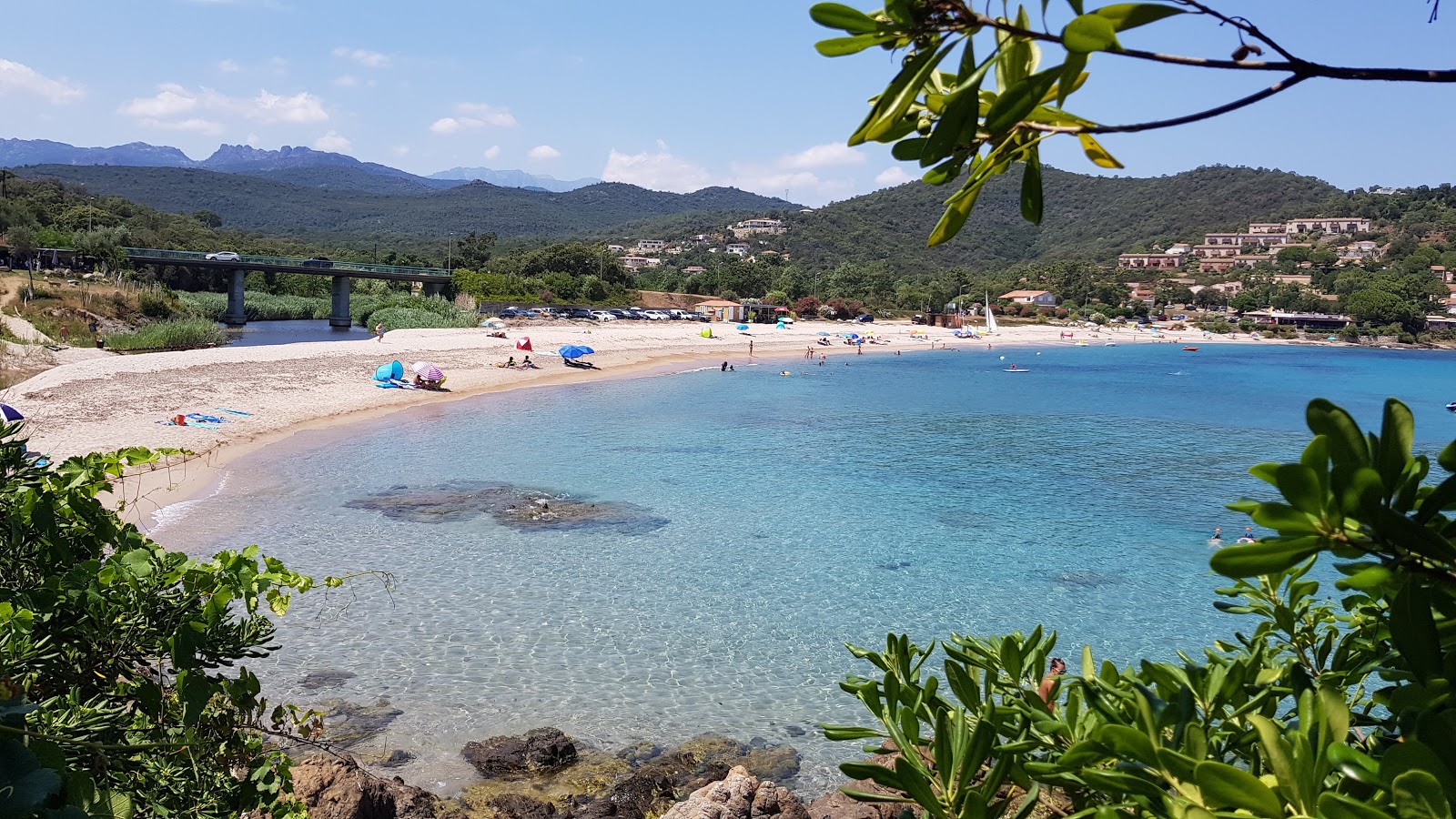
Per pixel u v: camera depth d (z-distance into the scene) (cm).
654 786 1384
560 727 1559
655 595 2170
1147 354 12412
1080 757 219
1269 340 16112
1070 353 12162
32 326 6625
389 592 2125
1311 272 19688
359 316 11019
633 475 3469
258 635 486
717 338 10381
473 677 1719
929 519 2959
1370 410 6938
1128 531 2881
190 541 2447
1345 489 158
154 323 7794
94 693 432
